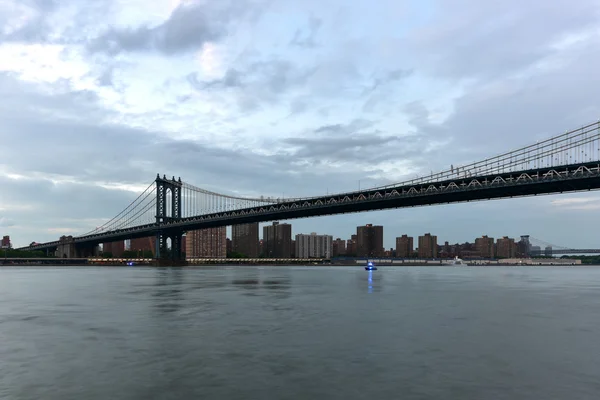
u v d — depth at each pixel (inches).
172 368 697.0
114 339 903.7
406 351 800.9
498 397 577.3
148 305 1467.8
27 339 908.0
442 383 628.1
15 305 1491.1
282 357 758.5
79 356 769.6
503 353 788.6
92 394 589.0
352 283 2723.9
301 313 1264.8
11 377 655.1
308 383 627.8
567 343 871.7
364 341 880.9
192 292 1985.7
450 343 865.5
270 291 2041.1
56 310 1353.3
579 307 1448.1
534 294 1967.3
